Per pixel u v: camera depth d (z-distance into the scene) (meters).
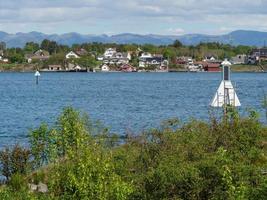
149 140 26.30
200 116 75.56
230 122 28.61
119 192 19.91
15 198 24.61
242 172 20.83
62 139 27.98
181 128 27.72
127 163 24.45
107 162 20.36
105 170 20.06
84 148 21.08
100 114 82.25
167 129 27.08
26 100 115.38
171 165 21.45
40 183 28.03
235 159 25.27
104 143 27.16
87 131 28.17
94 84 191.88
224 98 46.16
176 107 93.31
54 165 25.11
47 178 27.45
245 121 28.64
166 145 25.56
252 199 19.92
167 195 20.38
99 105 100.19
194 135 26.86
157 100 111.38
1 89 161.62
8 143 50.47
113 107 95.31
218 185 20.22
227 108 30.88
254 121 28.97
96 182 19.81
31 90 155.38
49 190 22.41
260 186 20.20
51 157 28.19
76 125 27.69
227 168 20.05
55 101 111.81
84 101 110.81
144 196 20.53
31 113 84.69
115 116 79.00
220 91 48.75
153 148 25.30
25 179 28.94
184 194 20.31
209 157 21.98
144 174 22.77
